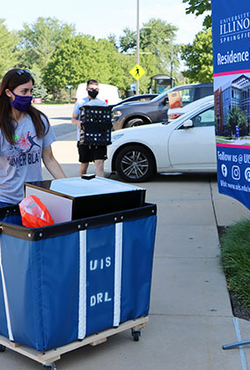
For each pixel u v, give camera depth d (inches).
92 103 335.6
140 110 610.9
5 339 133.8
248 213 283.9
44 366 127.4
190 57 1704.0
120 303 137.9
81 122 335.0
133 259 138.6
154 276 194.7
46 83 3565.5
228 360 135.9
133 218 136.7
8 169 148.9
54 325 124.4
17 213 144.4
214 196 333.4
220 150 180.9
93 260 129.8
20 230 120.1
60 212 134.0
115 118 616.4
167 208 302.5
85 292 129.6
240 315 163.2
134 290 141.0
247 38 160.7
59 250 122.8
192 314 162.9
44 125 151.1
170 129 385.7
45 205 138.0
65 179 150.9
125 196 138.1
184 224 266.4
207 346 143.2
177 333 150.7
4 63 3440.0
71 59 3380.9
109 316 136.3
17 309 125.6
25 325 124.7
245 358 136.7
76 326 129.6
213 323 156.6
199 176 414.6
